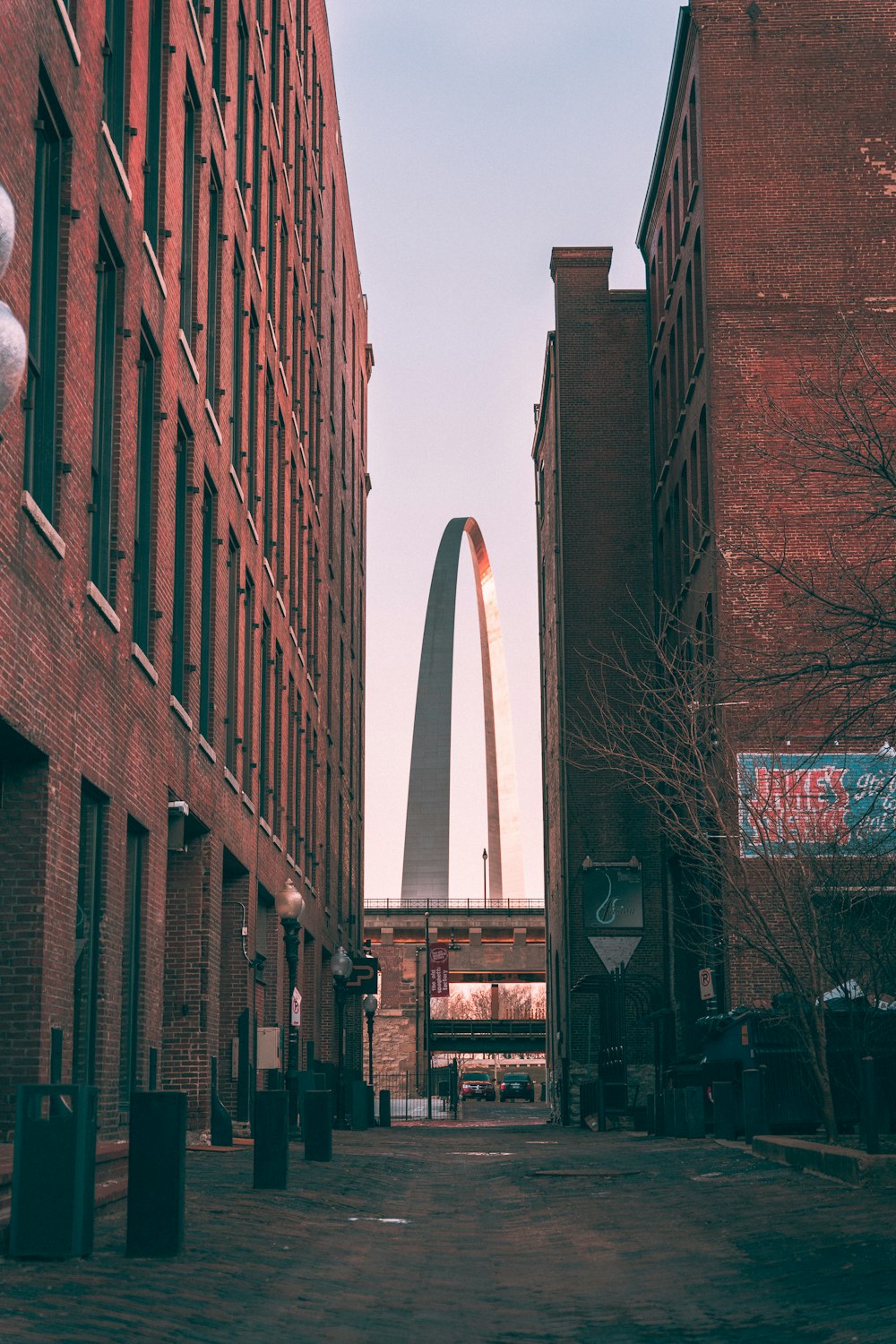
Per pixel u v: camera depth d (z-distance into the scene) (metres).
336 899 49.84
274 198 35.41
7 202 7.17
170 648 22.16
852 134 36.09
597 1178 17.88
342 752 52.56
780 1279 9.24
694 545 38.03
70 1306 7.24
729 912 24.42
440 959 82.56
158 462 21.39
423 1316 8.11
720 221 35.72
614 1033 40.38
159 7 22.34
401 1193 15.94
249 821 30.09
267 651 33.94
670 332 43.78
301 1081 25.02
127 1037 20.17
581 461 49.59
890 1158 14.56
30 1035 14.77
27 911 14.96
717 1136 24.03
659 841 45.56
